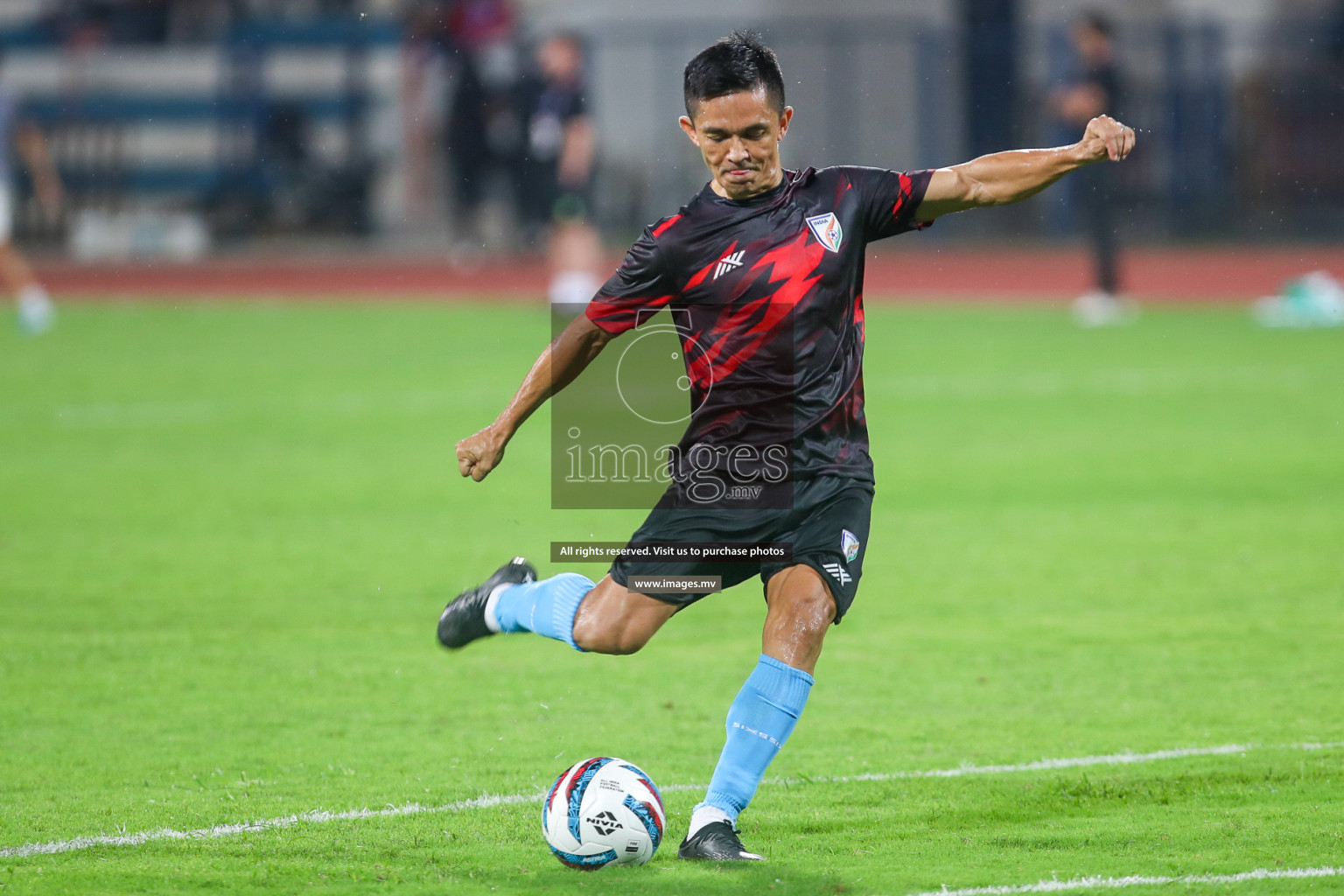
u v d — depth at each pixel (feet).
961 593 82.07
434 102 290.15
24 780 54.70
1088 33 194.90
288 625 76.38
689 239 47.32
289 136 293.23
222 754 57.77
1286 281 241.96
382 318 211.61
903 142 281.13
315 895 44.04
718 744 59.26
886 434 128.98
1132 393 147.23
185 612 78.33
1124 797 52.31
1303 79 285.84
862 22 280.10
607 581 47.93
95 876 45.50
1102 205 207.31
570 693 66.23
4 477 112.37
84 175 291.58
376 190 294.05
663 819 46.39
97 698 64.85
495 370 163.73
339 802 52.44
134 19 298.76
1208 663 69.15
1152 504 102.53
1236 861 45.98
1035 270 265.13
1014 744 58.70
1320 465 114.11
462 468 48.42
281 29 296.92
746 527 47.21
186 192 295.28
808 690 46.34
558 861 46.62
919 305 226.38
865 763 56.70
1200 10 294.25
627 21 288.10
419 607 79.66
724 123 46.19
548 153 201.67
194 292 245.24
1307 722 60.75
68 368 166.71
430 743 59.26
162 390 152.15
